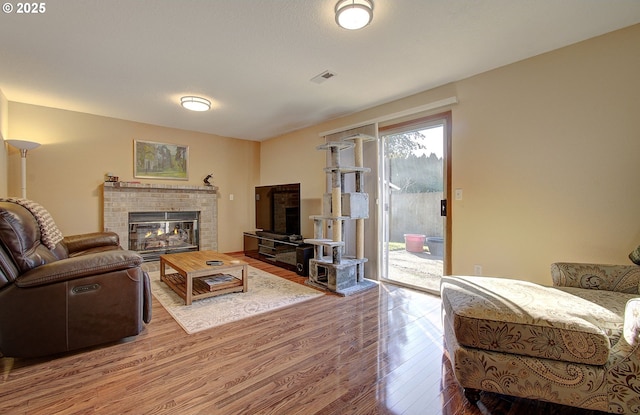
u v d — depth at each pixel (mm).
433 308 2717
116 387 1513
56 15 1933
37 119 3803
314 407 1381
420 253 3398
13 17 1951
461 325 1420
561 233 2389
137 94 3400
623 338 1258
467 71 2797
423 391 1521
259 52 2432
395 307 2738
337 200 3336
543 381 1297
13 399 1412
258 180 6031
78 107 3871
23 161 3482
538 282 2502
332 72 2816
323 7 1863
